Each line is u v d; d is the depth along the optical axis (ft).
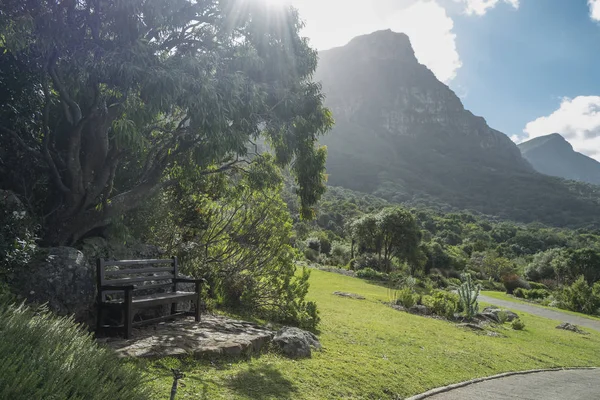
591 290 109.40
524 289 144.36
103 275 18.42
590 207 584.81
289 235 36.29
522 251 299.99
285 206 38.19
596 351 48.98
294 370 19.13
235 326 23.44
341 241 193.98
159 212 33.35
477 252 236.43
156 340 18.20
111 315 20.01
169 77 21.53
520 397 24.00
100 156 25.55
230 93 24.70
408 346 31.50
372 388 19.97
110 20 24.70
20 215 18.85
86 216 25.11
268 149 34.30
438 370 26.78
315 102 31.60
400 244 140.26
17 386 6.67
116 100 25.32
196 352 17.37
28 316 8.86
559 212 581.53
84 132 26.25
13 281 17.02
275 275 34.40
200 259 34.50
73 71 23.45
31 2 22.11
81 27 24.02
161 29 27.35
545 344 47.65
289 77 31.17
